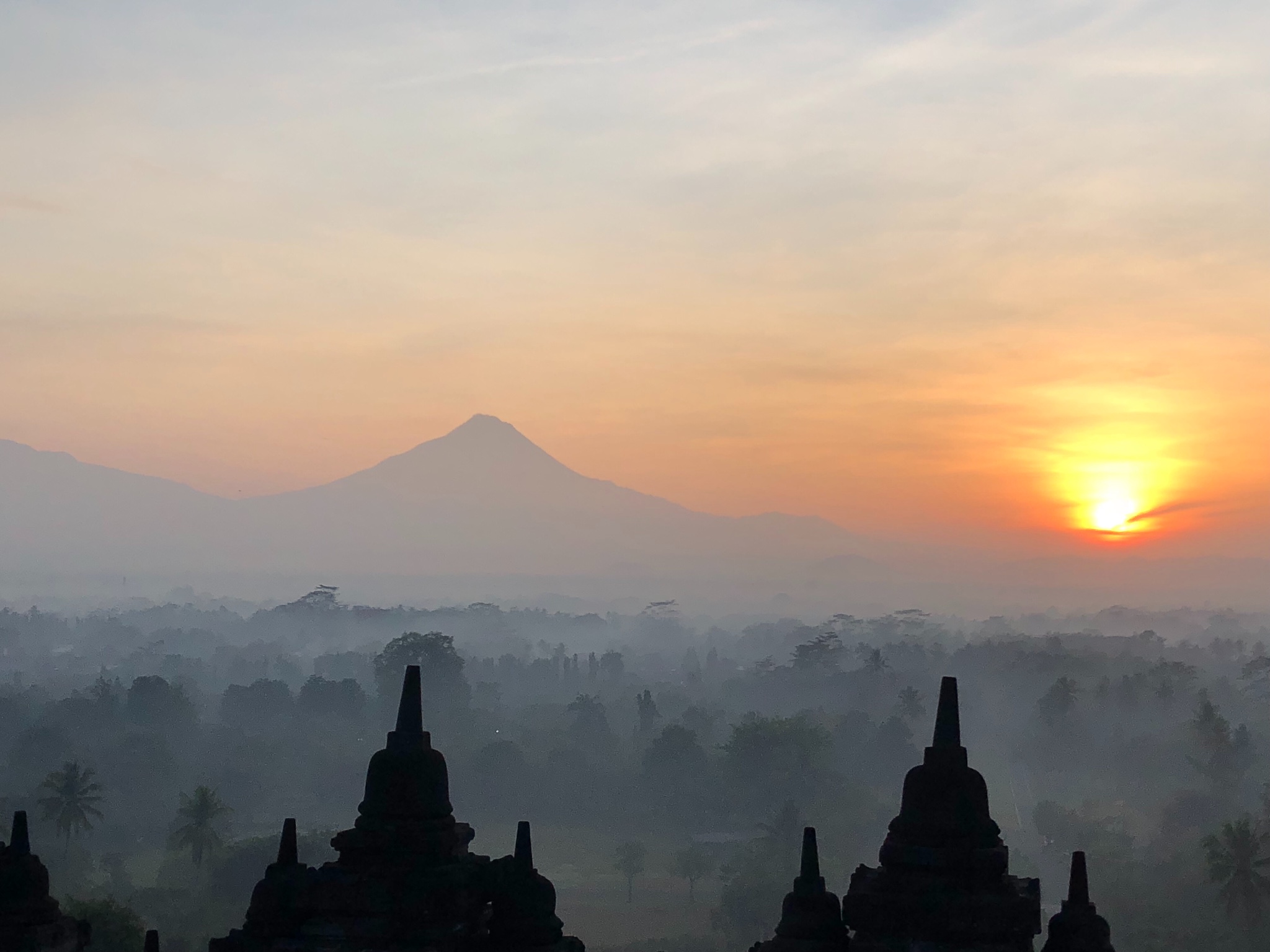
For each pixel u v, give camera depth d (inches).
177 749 6579.7
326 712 7440.9
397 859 1139.3
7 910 1106.1
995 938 1075.9
